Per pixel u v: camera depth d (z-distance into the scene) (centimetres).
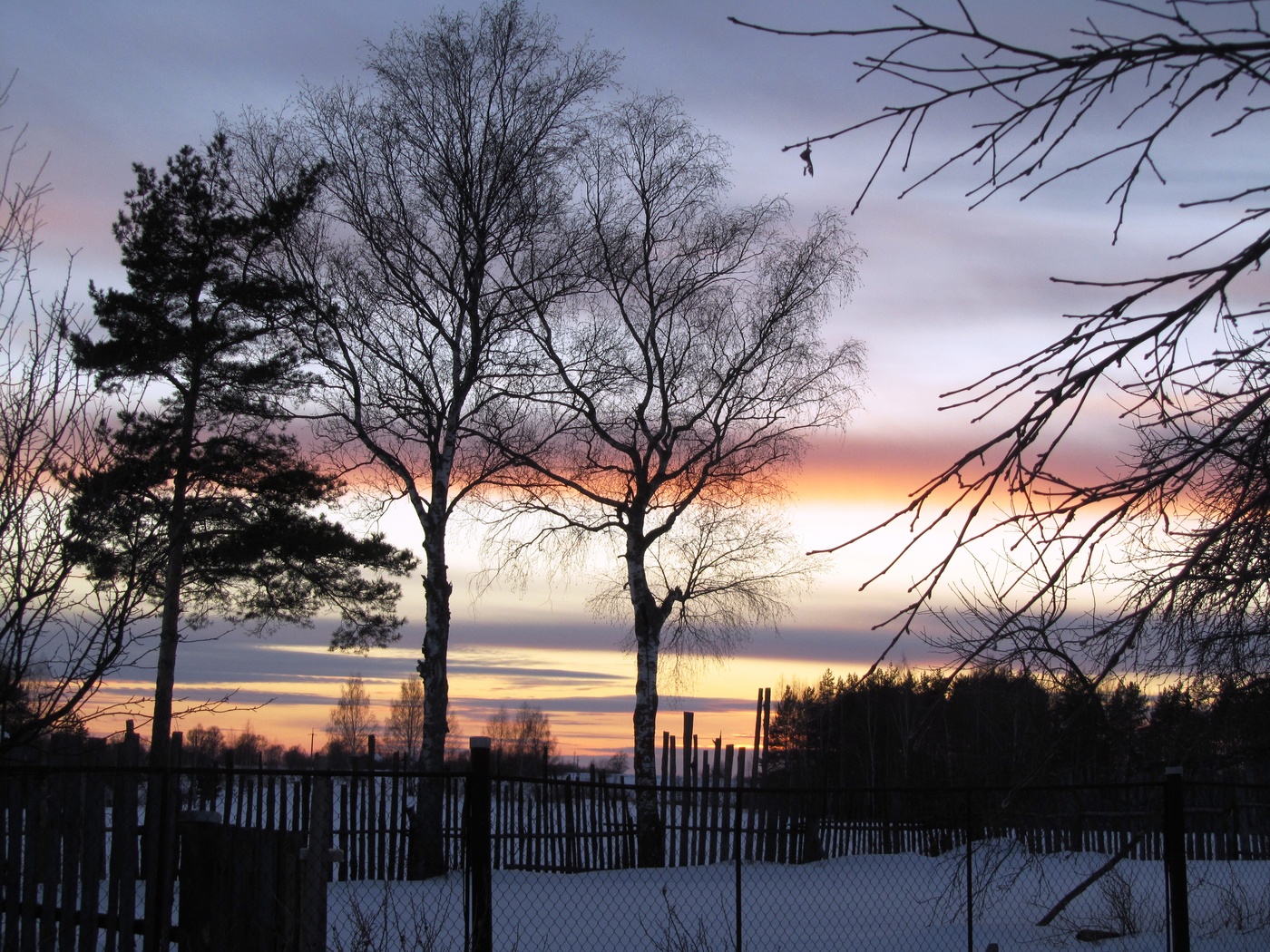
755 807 1789
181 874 673
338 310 1812
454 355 1808
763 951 974
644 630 2022
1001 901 1270
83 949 654
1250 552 343
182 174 1992
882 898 1325
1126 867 1502
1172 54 268
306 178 1888
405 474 1816
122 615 629
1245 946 992
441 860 1480
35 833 662
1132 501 300
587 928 1069
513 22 1802
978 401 320
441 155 1789
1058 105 286
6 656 598
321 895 633
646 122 1942
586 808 1734
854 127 291
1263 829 1680
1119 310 295
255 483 2059
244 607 2167
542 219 1812
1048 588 310
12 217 661
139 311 1911
